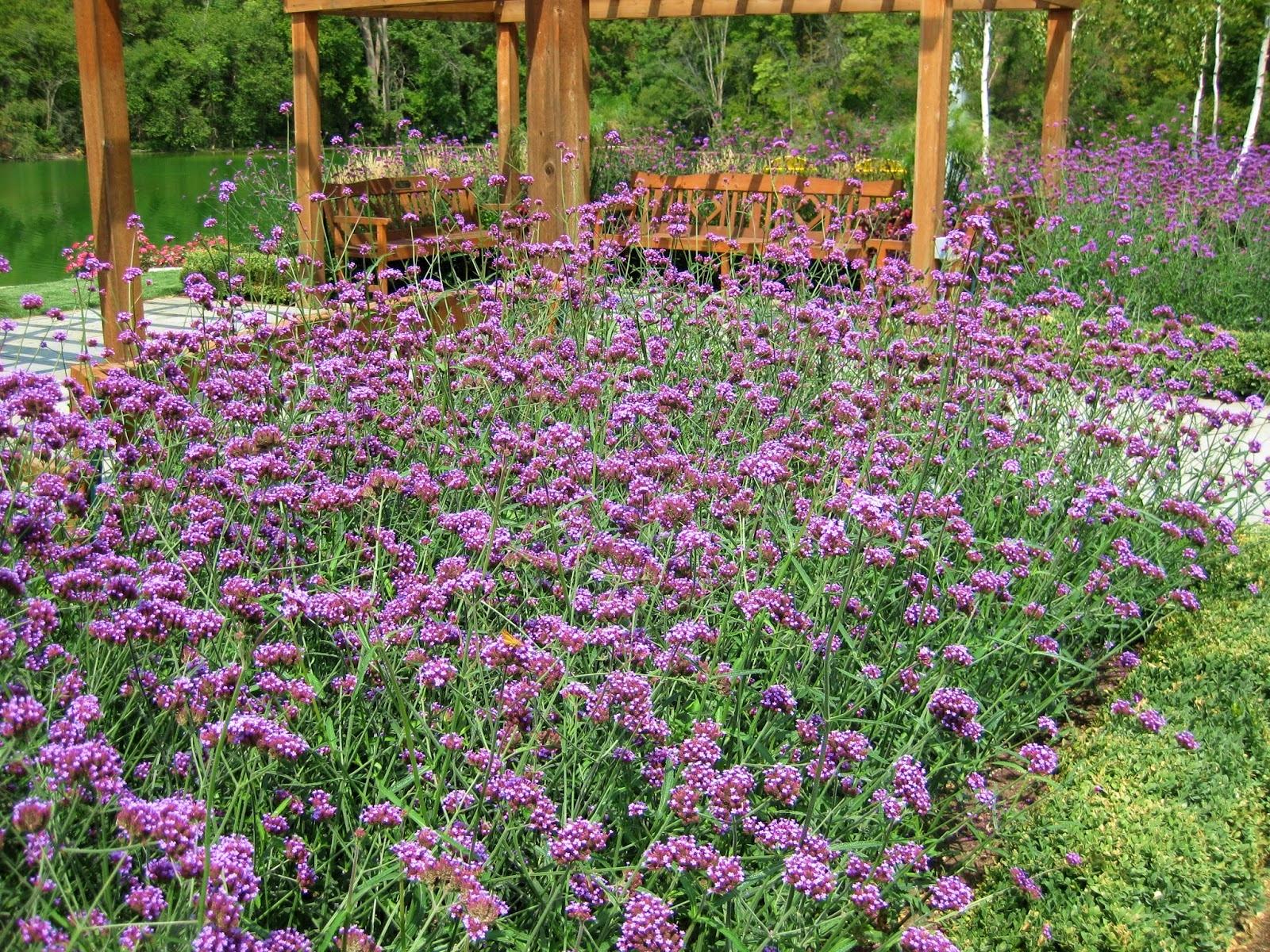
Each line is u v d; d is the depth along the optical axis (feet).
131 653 7.07
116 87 20.06
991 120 72.43
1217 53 69.15
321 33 126.72
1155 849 9.26
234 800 6.51
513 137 39.91
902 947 7.02
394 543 9.68
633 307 17.92
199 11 143.54
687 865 6.76
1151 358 17.75
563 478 10.32
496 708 7.77
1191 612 13.58
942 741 9.91
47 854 5.35
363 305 16.28
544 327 17.29
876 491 11.94
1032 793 10.78
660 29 119.03
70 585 7.35
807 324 16.49
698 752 7.36
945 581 11.33
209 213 63.67
